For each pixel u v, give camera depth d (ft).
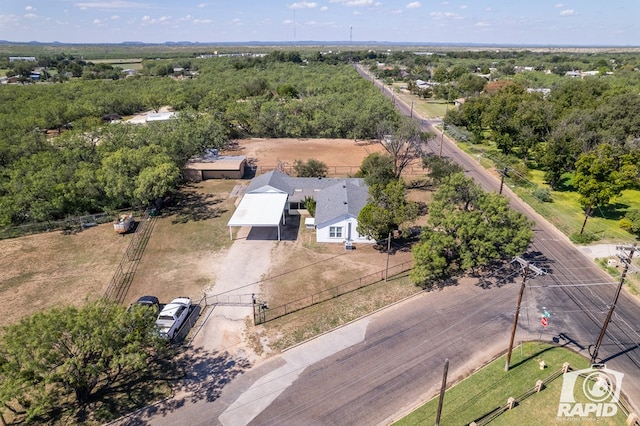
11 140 187.42
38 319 62.85
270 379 75.97
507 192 169.07
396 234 130.00
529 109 209.97
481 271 110.83
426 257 97.96
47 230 136.87
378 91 334.85
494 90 341.41
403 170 196.13
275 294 101.91
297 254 120.88
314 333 88.33
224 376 76.74
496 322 90.79
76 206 146.20
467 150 228.84
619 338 85.46
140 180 138.31
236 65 556.51
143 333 70.23
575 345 83.56
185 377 76.54
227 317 93.40
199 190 173.37
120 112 325.01
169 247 125.49
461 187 110.11
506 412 67.72
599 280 106.01
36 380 60.39
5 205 135.23
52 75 550.77
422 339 86.02
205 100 305.53
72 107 278.05
